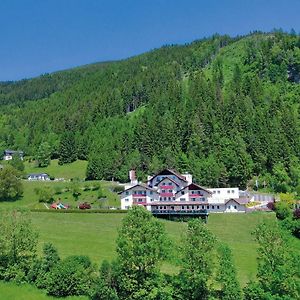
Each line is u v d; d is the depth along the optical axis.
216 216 129.88
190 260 63.03
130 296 63.22
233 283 62.12
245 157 184.62
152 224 65.62
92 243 95.31
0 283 69.62
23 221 75.25
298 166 186.50
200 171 184.00
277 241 64.50
